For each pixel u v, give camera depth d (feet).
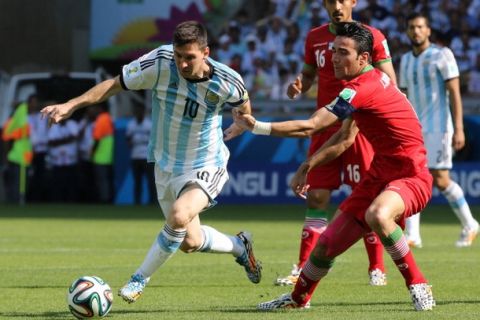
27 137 243.60
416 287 76.48
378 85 75.36
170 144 81.30
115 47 301.22
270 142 237.04
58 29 305.94
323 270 76.84
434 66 133.69
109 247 136.77
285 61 269.64
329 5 94.94
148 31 298.76
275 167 236.63
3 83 306.14
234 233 159.33
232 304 82.74
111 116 262.88
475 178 226.58
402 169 75.97
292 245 139.74
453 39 264.31
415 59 135.33
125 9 299.38
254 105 253.85
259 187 237.66
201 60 75.66
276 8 278.26
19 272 106.22
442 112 134.92
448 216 204.54
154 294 89.40
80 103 76.69
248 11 285.43
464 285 94.79
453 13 266.98
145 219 194.18
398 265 76.59
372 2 269.03
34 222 186.39
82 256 123.85
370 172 76.95
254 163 237.45
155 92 79.87
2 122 265.34
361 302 83.20
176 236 77.25
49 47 306.55
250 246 91.25
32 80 265.54
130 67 78.33
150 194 243.60
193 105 79.15
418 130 76.64
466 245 137.49
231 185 238.89
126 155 246.27
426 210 223.71
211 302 84.07
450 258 120.47
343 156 96.17
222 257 124.16
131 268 110.32
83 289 72.13
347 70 75.31
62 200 252.83
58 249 133.59
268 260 119.44
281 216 200.44
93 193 251.19
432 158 135.13
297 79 95.45
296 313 76.18
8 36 307.78
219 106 79.66
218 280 100.22
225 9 291.79
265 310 78.13
